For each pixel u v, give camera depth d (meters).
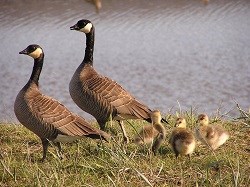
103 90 12.30
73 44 28.41
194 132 11.19
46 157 11.10
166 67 26.02
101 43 29.17
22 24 30.08
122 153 10.38
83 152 11.21
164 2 35.44
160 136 10.87
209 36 30.59
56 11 31.97
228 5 36.22
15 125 13.41
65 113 10.91
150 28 31.19
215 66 26.28
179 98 21.92
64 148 11.54
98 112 12.41
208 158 10.70
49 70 25.08
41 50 11.41
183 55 27.64
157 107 20.81
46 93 22.27
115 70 25.58
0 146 11.77
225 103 21.23
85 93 12.42
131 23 31.67
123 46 28.69
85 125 10.87
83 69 12.71
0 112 19.53
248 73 25.28
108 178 9.56
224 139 11.02
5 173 10.09
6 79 23.80
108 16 32.56
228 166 10.27
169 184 9.68
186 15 33.56
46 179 9.70
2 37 28.58
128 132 12.76
